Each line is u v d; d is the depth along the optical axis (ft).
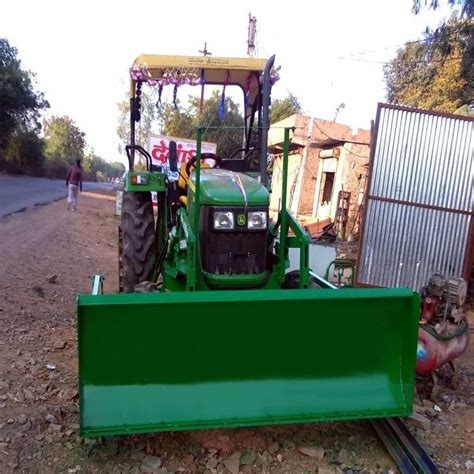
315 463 10.61
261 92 17.51
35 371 13.60
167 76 17.58
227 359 10.55
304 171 58.70
